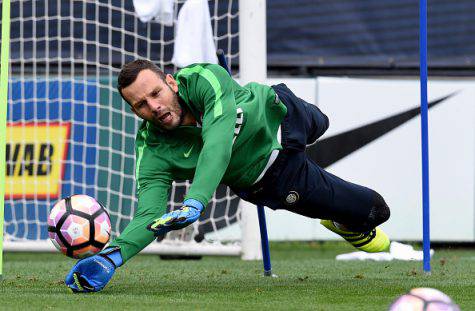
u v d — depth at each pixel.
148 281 16.72
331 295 13.67
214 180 12.55
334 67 33.50
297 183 14.70
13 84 28.36
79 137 28.28
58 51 30.30
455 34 34.31
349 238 16.84
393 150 29.88
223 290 14.46
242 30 23.86
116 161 28.19
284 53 33.62
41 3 31.77
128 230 13.70
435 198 29.81
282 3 34.41
